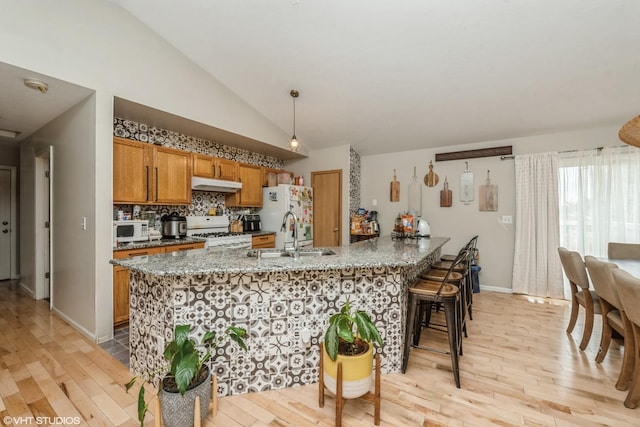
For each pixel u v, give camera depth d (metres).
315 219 5.11
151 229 3.35
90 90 2.41
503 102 3.28
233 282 1.78
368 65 2.94
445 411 1.66
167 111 2.96
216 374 1.75
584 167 3.63
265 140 4.19
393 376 2.02
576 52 2.46
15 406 1.67
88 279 2.57
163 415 1.41
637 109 3.15
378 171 5.14
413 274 2.61
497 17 2.22
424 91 3.25
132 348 2.03
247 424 1.55
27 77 2.18
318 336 1.93
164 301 1.74
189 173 3.65
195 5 2.49
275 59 3.00
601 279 2.04
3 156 4.48
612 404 1.73
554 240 3.77
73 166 2.77
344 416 1.61
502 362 2.21
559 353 2.35
